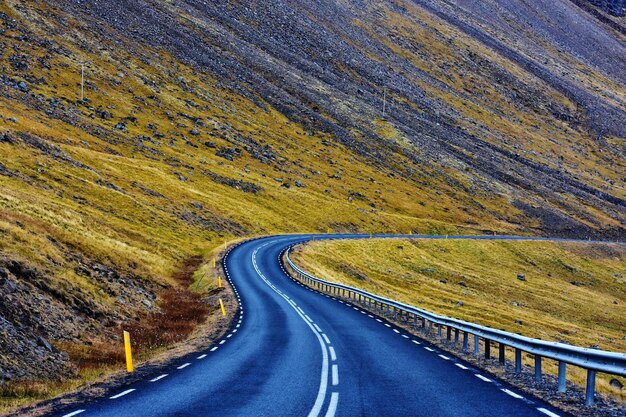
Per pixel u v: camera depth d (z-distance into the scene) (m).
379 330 23.98
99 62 145.75
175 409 10.61
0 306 17.64
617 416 9.83
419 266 82.62
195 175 104.62
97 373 15.45
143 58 160.25
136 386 13.09
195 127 136.12
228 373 14.59
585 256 118.94
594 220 166.88
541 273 102.12
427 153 176.12
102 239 43.19
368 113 191.38
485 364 15.88
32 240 26.36
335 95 195.50
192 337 23.86
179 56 172.88
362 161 156.75
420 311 24.95
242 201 100.25
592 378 10.77
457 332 20.08
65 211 45.34
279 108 172.38
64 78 128.62
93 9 171.38
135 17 181.12
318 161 146.38
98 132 107.12
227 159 124.50
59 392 12.88
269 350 18.72
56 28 149.50
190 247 66.56
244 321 27.95
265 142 144.88
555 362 28.06
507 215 150.38
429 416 9.89
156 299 33.59
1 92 104.69
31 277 21.92
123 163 91.06
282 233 92.19
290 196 112.44
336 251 75.19
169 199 82.50
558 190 186.50
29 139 75.50
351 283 59.00
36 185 59.03
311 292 43.56
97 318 23.33
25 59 127.75
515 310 67.25
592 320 74.81
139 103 135.75
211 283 46.00
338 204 117.56
